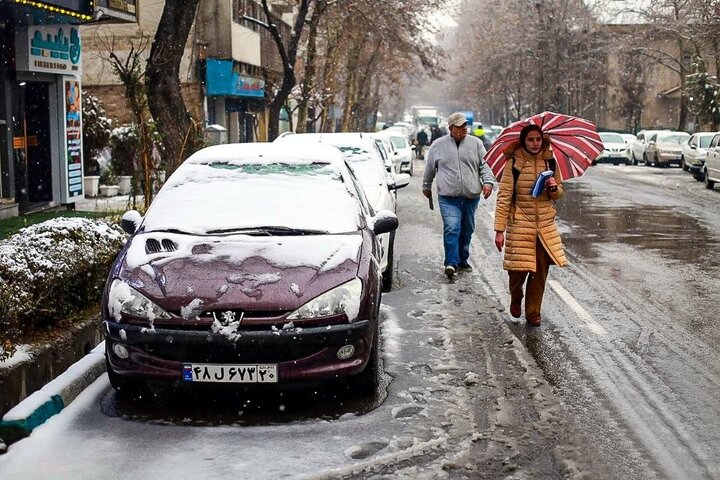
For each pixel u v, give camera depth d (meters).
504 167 8.35
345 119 43.44
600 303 9.45
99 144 21.42
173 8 13.64
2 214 15.16
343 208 6.98
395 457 5.02
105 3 15.80
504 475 4.79
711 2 32.16
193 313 5.62
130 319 5.70
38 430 5.45
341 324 5.71
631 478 4.75
